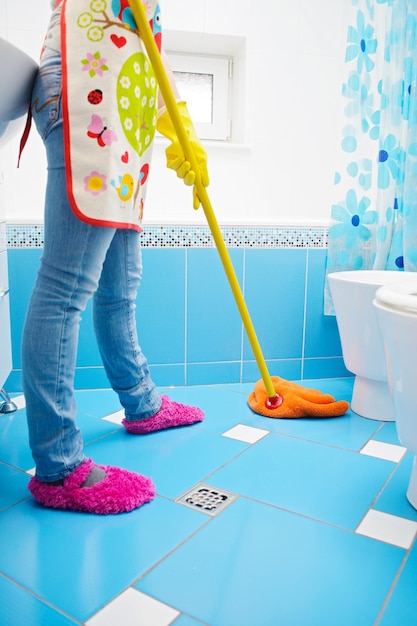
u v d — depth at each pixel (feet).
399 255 6.21
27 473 3.98
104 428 4.92
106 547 3.06
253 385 6.44
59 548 3.05
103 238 3.26
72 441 3.47
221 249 3.98
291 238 6.38
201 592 2.69
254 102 6.27
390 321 3.12
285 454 4.39
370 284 4.78
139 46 3.33
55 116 3.07
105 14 3.08
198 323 6.29
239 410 5.49
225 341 6.39
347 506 3.57
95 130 3.05
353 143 6.04
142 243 5.99
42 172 5.80
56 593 2.67
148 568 2.88
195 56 6.57
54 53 3.13
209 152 6.23
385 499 3.67
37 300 3.22
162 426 4.84
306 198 6.55
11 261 5.69
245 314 4.34
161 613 2.54
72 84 3.01
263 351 6.52
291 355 6.62
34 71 3.14
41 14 5.61
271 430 4.93
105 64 3.07
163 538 3.16
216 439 4.69
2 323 5.02
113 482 3.54
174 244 6.07
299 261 6.45
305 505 3.58
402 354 3.07
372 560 2.98
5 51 2.58
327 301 6.41
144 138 3.57
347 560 2.97
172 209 6.20
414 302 2.98
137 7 3.11
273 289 6.43
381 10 5.86
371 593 2.71
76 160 3.03
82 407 5.51
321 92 6.41
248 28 6.12
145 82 3.41
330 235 6.25
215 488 3.79
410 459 4.32
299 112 6.39
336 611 2.57
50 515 3.40
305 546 3.10
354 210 6.18
